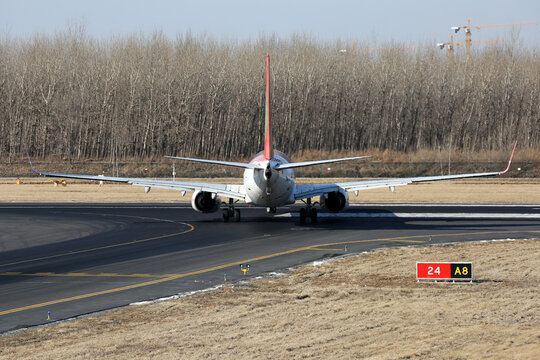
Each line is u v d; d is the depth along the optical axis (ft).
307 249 136.46
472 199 282.15
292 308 83.51
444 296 89.40
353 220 197.26
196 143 560.20
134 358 62.75
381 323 74.23
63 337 72.08
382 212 224.53
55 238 162.09
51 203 270.67
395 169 466.70
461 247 138.82
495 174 175.63
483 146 575.38
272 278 105.60
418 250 134.31
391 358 60.23
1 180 394.73
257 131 575.38
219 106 554.46
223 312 82.28
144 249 140.97
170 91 549.95
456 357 60.13
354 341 66.59
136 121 549.54
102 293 96.02
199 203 186.39
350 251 133.59
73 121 548.72
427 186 348.38
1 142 532.32
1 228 183.42
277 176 163.02
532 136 574.56
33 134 547.08
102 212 230.07
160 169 465.88
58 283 104.37
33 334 73.82
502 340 65.72
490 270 110.22
